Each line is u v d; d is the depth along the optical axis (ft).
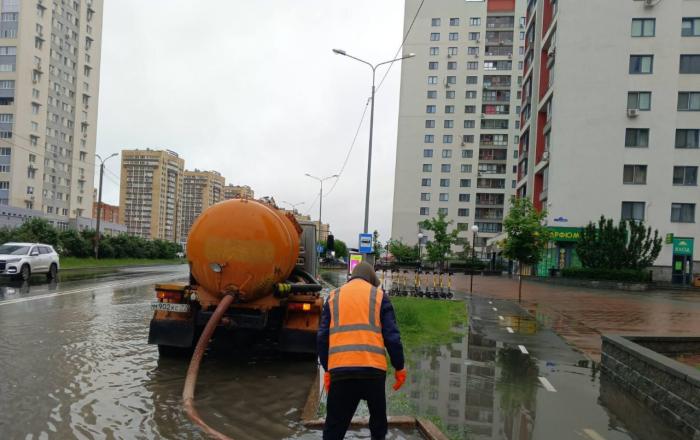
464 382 23.75
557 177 128.36
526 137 171.53
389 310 13.14
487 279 142.10
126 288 66.44
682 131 125.90
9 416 16.70
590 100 128.26
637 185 125.70
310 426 16.81
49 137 265.13
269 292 26.02
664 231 124.16
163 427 16.28
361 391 12.51
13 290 56.85
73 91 283.79
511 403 20.42
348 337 12.73
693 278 121.39
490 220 301.02
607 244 115.34
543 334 39.63
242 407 18.90
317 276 37.01
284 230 26.18
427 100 308.60
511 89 303.27
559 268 130.93
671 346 29.35
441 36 309.83
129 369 23.98
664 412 18.99
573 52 129.49
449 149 305.73
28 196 251.19
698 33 126.21
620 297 82.89
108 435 15.40
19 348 27.04
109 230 288.51
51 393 19.44
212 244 25.27
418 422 17.20
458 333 38.75
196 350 22.50
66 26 275.39
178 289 26.53
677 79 126.00
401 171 307.78
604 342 27.22
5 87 246.06
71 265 124.26
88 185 298.56
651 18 127.44
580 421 18.38
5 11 246.88
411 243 302.66
